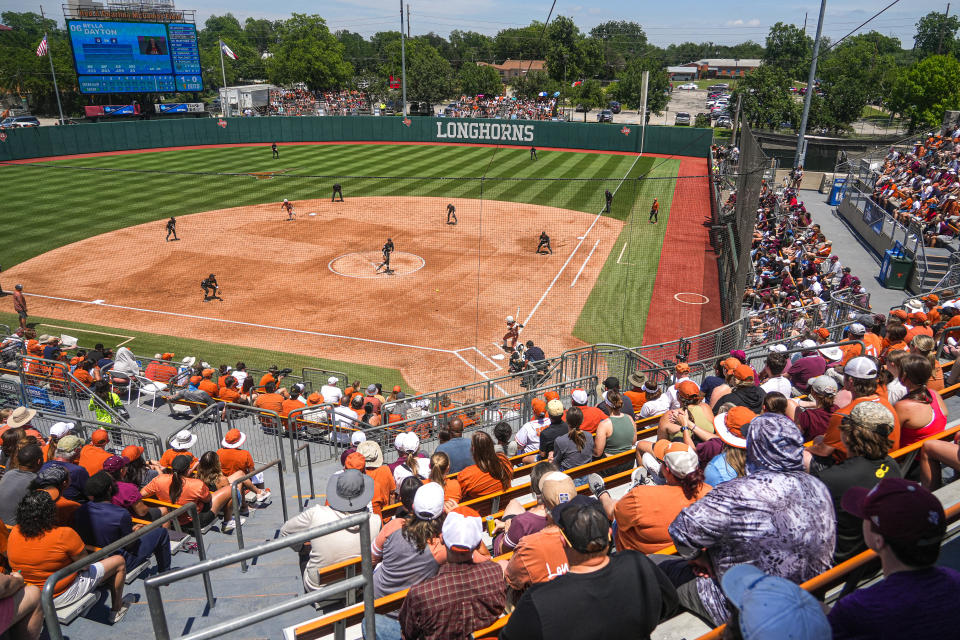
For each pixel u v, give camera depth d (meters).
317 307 27.97
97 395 15.20
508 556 5.30
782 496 3.50
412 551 5.33
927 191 27.92
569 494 4.82
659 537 4.45
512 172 52.94
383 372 22.70
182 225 39.03
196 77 72.38
